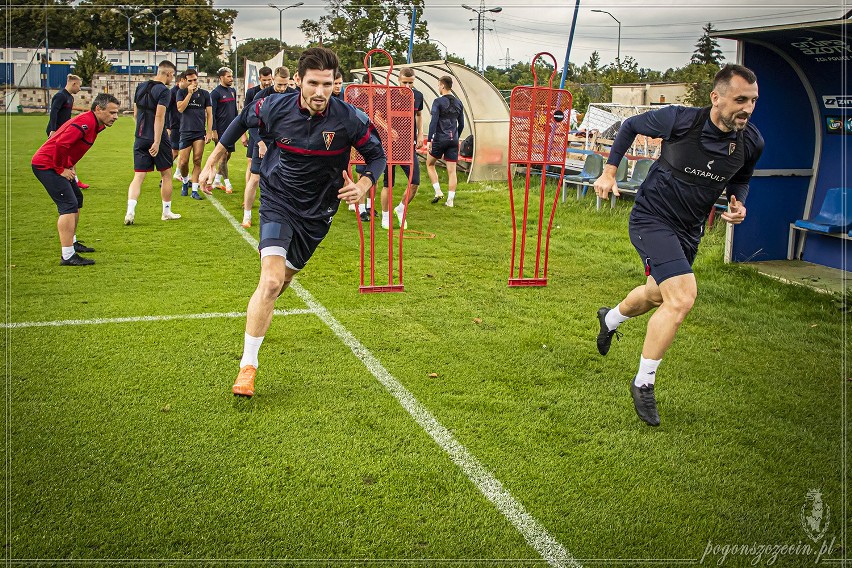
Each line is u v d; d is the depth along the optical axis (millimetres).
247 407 3992
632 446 3691
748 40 7215
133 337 5055
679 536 2936
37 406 3916
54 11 65688
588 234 9359
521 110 6422
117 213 10039
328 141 4004
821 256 7797
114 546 2762
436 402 4141
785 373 4770
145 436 3623
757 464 3535
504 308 6082
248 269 7102
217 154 4391
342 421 3865
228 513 2998
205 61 71000
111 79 53875
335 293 6391
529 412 4055
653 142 12453
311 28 37781
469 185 13688
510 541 2877
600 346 4785
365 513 3031
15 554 2693
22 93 47625
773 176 7746
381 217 10117
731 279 7277
